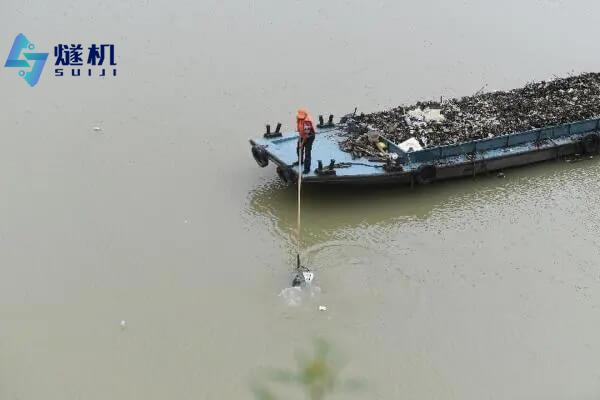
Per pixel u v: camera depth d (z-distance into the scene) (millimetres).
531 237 14539
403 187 16312
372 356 11344
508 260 13773
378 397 10539
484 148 16562
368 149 16109
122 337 11789
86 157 17453
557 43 25109
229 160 17438
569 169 17250
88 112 19766
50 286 12992
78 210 15336
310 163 14961
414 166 15711
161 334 11852
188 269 13492
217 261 13750
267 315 12281
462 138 16578
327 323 12078
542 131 17078
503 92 19516
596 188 16406
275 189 16266
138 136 18500
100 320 12172
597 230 14766
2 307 12453
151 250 14055
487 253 14016
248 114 19719
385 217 15266
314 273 13367
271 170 17078
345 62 23297
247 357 11344
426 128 17078
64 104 20234
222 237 14516
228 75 22172
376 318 12203
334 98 20781
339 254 13969
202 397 10586
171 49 24047
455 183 16594
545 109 18281
